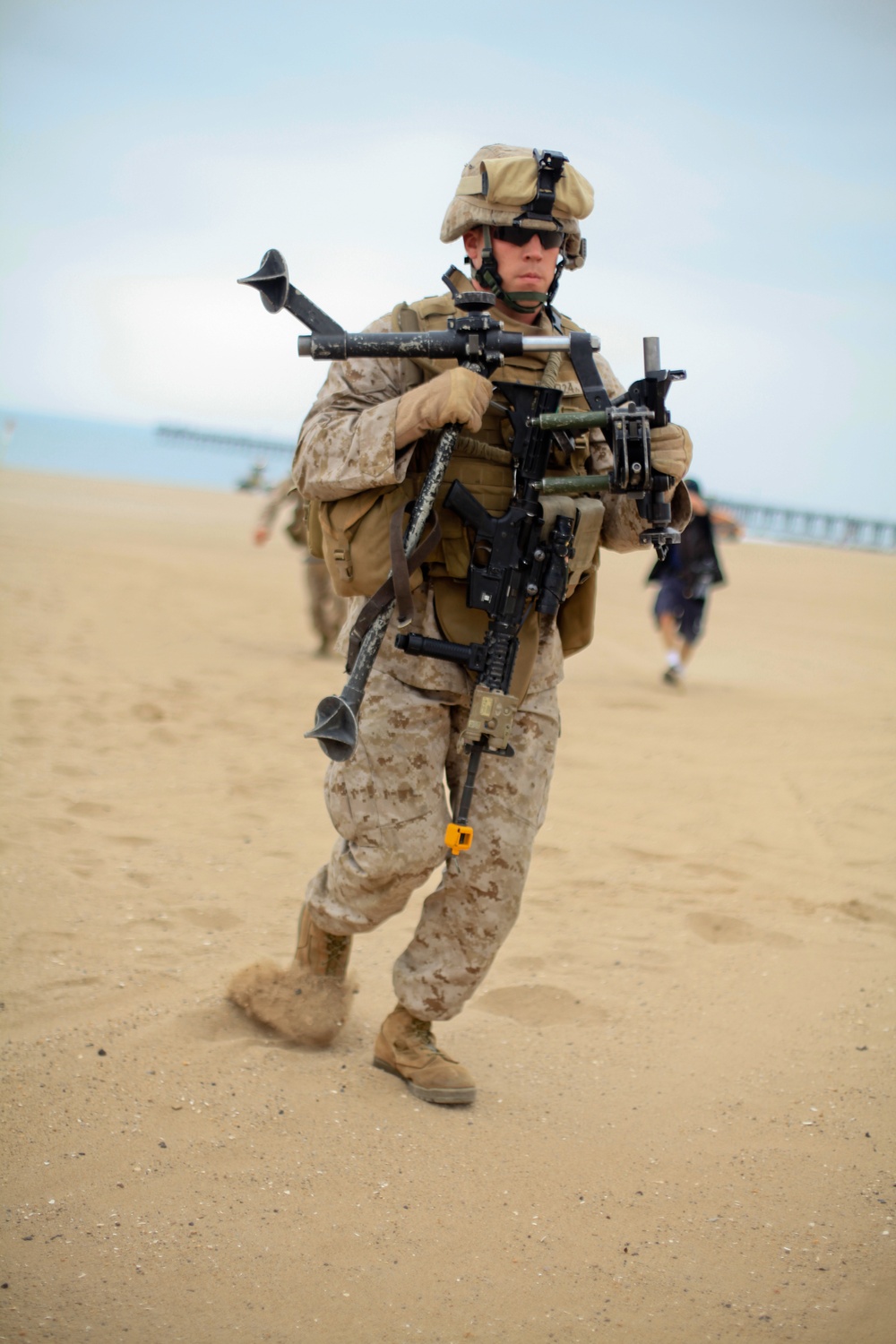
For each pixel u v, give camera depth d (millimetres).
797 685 11250
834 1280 2357
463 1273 2342
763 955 4203
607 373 3014
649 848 5578
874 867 5395
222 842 5152
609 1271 2369
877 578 28469
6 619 10867
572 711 8945
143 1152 2680
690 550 10203
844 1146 2891
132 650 10016
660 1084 3207
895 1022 3641
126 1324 2133
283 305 2609
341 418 2730
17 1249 2320
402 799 2857
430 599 2842
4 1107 2824
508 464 2787
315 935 3283
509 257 2820
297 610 14047
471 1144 2828
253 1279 2281
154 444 150500
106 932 4004
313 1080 3070
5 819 5125
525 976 3953
